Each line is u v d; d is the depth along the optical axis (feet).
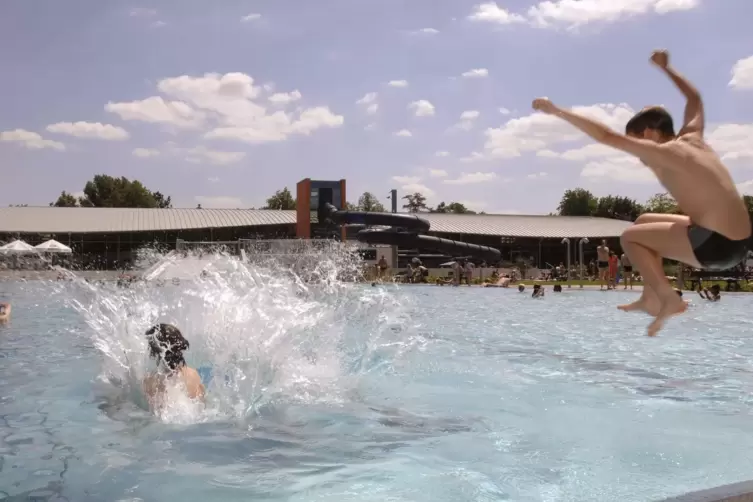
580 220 184.85
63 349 27.09
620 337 33.45
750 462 12.48
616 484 11.23
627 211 253.65
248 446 13.43
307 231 139.74
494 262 132.67
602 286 86.48
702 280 89.56
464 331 35.99
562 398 18.34
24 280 99.76
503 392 19.20
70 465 12.01
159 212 165.48
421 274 112.37
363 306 43.06
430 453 13.08
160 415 15.67
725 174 9.55
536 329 37.55
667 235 10.17
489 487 11.05
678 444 13.73
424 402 17.70
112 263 152.35
